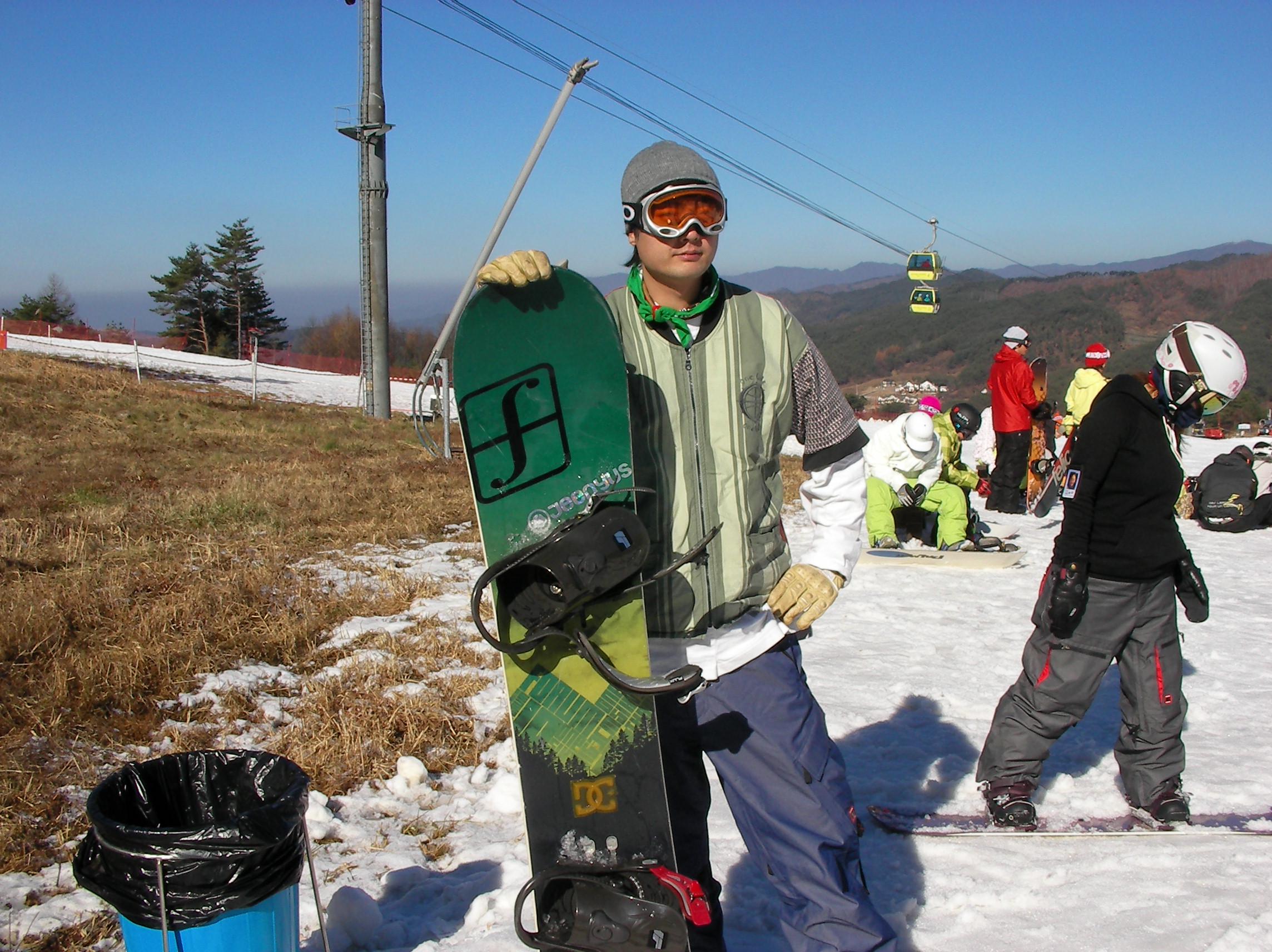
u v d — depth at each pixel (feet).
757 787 6.79
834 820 6.75
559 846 6.87
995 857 10.07
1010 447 35.96
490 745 13.16
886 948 6.50
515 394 6.75
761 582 7.01
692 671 6.20
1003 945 8.45
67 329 139.54
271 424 55.01
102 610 17.28
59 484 32.14
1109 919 8.84
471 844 10.41
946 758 12.89
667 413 6.84
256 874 6.35
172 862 6.17
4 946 8.23
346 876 9.73
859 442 7.18
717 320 6.89
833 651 18.28
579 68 39.42
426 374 43.45
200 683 14.53
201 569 21.02
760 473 7.02
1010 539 30.76
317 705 13.85
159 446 43.57
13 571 19.65
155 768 7.13
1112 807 11.43
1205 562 27.73
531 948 7.14
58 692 13.33
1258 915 8.80
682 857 7.21
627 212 6.62
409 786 11.89
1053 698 10.58
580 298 6.66
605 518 6.40
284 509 29.48
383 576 21.47
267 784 7.27
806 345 7.07
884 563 26.66
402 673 15.33
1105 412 10.24
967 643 18.92
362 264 68.18
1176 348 10.34
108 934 8.49
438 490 35.50
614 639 6.72
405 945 8.40
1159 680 10.71
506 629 6.87
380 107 66.28
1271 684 16.38
